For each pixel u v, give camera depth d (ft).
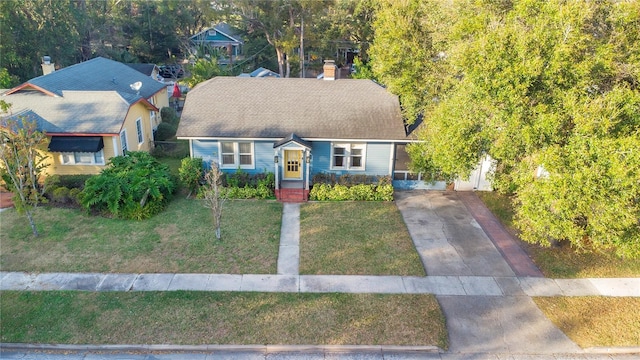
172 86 156.76
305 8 131.54
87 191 57.93
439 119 47.65
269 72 131.13
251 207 61.05
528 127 36.70
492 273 46.88
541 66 35.60
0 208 58.90
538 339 37.55
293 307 40.52
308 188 63.67
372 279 45.29
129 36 185.26
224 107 67.51
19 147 52.75
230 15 140.87
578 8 35.42
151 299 41.19
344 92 70.69
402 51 57.21
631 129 34.45
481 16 42.50
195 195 64.75
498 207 62.13
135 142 78.23
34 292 41.70
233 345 35.94
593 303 42.24
